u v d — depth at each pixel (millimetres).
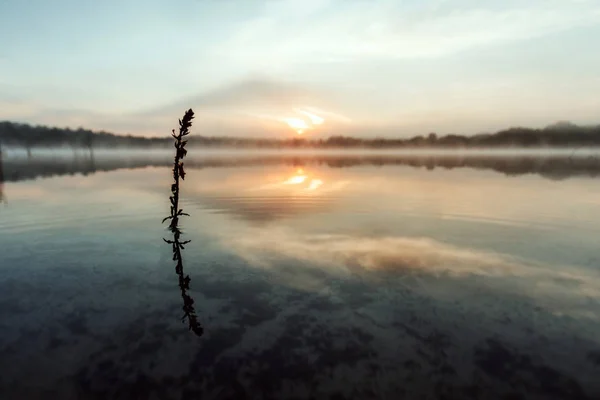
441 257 7914
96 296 5918
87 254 8109
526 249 8461
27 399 3584
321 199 15945
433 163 52562
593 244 8812
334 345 4539
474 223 11203
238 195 17125
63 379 3881
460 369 4043
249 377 3934
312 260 7754
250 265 7438
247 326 5000
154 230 10359
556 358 4223
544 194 17203
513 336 4703
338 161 62844
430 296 5934
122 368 4074
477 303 5660
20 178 26953
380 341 4617
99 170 37438
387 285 6398
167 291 6133
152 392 3695
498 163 50562
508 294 5980
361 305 5617
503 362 4164
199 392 3699
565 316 5215
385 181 24094
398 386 3779
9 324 5000
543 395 3625
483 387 3750
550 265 7367
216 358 4273
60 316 5242
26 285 6344
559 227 10578
